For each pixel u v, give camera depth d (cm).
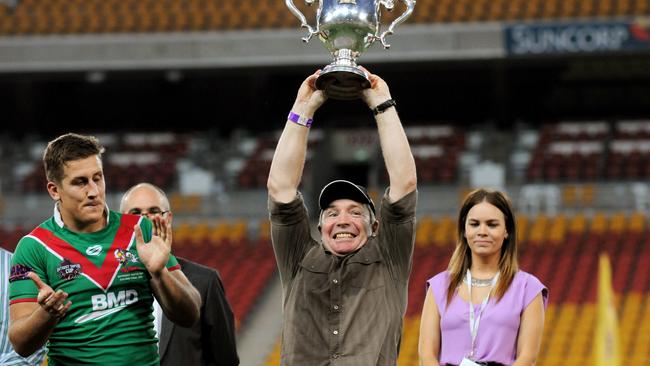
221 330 1992
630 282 6250
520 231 6931
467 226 1770
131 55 7756
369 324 1628
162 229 1500
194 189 7706
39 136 8725
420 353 1764
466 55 7469
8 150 8394
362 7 1669
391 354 1625
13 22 8019
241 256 6900
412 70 8612
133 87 8881
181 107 8900
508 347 1733
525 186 7556
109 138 8612
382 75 8638
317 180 7900
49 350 1533
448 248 6762
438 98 8675
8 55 7794
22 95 8656
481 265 1780
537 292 1748
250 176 7812
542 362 5425
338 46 1678
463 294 1769
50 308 1420
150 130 8919
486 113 8656
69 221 1527
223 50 7700
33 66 7781
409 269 1680
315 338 1638
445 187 7644
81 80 8819
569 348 5547
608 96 8612
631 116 8569
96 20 8031
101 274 1511
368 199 1691
